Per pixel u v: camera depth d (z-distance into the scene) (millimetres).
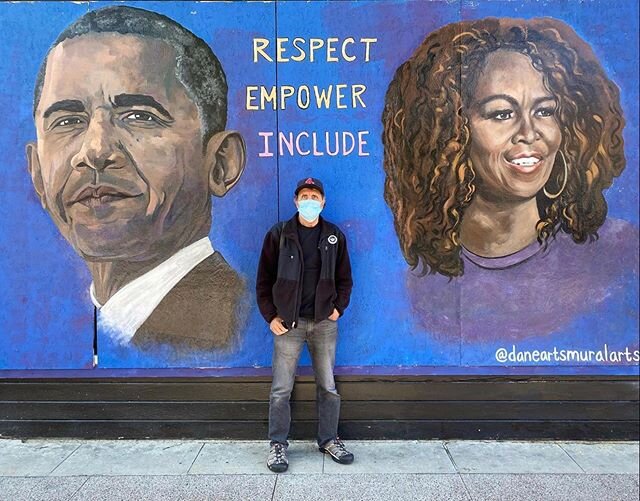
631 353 4449
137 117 4477
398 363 4488
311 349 4148
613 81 4441
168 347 4523
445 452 4293
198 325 4523
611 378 4453
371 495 3666
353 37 4457
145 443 4480
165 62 4473
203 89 4488
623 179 4453
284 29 4461
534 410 4469
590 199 4461
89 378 4547
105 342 4543
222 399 4520
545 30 4438
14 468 4070
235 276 4508
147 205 4500
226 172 4500
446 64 4457
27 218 4527
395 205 4484
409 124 4469
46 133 4504
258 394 4508
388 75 4461
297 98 4473
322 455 4234
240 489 3746
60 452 4328
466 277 4488
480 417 4488
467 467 4051
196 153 4492
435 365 4484
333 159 4480
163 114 4480
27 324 4543
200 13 4465
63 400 4566
